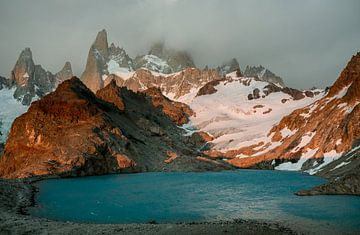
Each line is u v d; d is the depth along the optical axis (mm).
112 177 125750
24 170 118125
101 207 65812
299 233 44094
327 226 47719
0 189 70188
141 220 55000
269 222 50812
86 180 113562
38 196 77062
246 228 44625
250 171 164125
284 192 84625
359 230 45469
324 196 72812
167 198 77000
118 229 45375
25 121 146500
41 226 46906
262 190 89750
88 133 142750
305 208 60562
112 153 145000
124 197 78188
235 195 81250
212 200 74000
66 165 124188
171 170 159500
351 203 63438
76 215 58500
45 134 140250
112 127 159375
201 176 132875
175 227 45594
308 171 148375
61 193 83188
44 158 128000
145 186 98938
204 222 51219
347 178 75562
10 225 46906
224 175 139000
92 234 43375
